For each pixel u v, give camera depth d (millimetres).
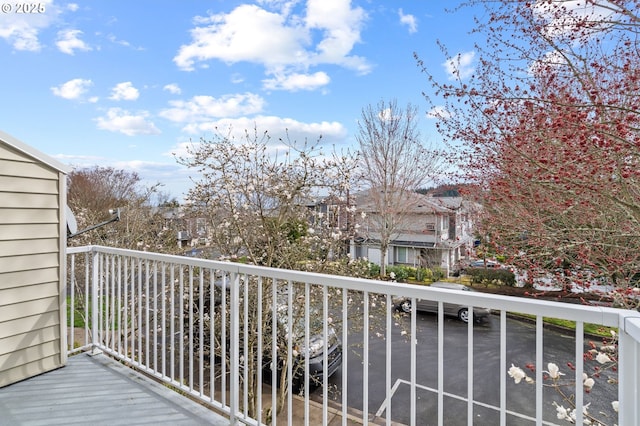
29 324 2475
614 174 3160
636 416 1016
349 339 6738
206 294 4855
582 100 3662
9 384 2355
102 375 2518
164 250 6203
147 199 7898
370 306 5207
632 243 3371
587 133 3084
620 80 3559
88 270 3346
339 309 5109
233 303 1985
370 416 4746
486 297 1269
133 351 2604
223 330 2162
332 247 4996
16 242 2424
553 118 3453
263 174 5102
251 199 5082
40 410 2057
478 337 6914
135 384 2393
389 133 12281
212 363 2076
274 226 4980
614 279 3404
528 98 3613
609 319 1074
